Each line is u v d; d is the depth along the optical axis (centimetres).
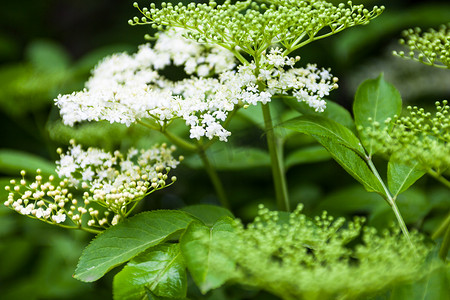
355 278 72
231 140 93
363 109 85
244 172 105
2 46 136
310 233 74
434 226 90
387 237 74
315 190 104
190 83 85
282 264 73
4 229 105
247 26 79
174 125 97
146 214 79
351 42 111
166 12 80
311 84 81
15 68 108
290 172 107
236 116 94
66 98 81
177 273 78
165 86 86
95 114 80
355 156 81
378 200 91
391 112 84
